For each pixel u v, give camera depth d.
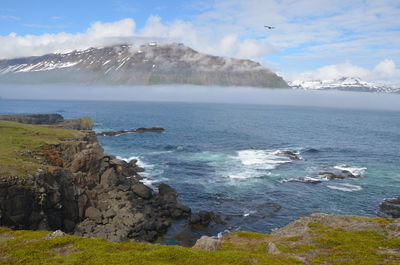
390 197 59.56
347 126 198.88
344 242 26.58
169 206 52.69
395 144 122.44
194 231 45.56
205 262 20.86
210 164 83.94
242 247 28.05
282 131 161.12
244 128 171.12
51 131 83.62
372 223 32.22
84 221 47.38
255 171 76.69
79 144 70.38
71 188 48.94
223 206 54.84
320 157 94.62
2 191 38.69
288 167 80.94
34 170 45.62
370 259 22.28
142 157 91.88
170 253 21.84
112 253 21.88
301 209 53.75
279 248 25.94
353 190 63.19
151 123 191.88
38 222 41.59
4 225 38.12
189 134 141.88
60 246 23.25
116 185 62.34
